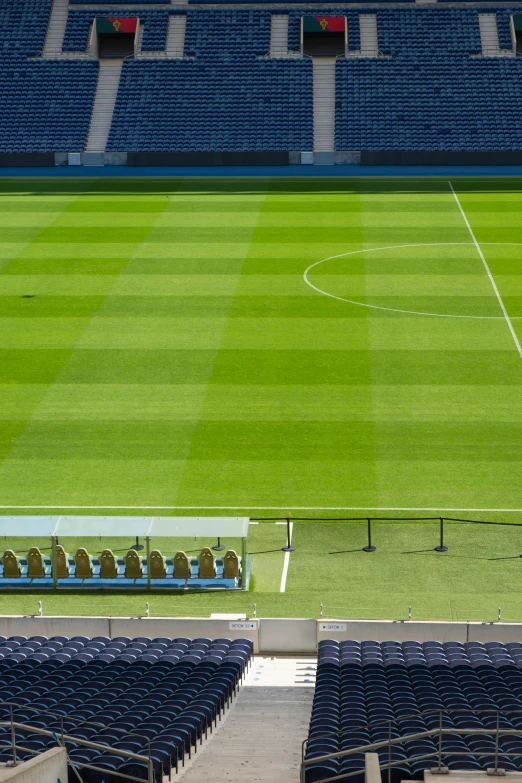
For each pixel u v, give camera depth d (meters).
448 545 30.16
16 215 66.06
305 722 20.98
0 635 26.03
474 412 37.88
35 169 80.88
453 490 32.75
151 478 33.66
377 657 23.38
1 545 30.53
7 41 90.44
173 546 30.23
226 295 50.50
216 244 59.16
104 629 25.92
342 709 19.59
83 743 15.45
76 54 89.81
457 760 16.62
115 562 29.52
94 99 86.31
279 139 82.00
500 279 52.38
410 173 77.75
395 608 27.31
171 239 60.16
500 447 35.34
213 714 20.62
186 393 39.75
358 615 27.03
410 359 42.59
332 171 78.56
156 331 45.91
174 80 87.06
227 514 31.59
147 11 91.94
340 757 16.88
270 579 28.92
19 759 16.55
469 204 67.62
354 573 29.05
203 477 33.72
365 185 73.62
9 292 51.16
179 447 35.66
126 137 82.69
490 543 30.19
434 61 87.75
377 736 17.88
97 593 28.88
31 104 85.81
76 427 37.16
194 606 27.92
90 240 60.09
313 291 50.97
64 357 43.16
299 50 89.00
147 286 51.88
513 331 45.44
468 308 48.31
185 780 17.55
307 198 69.88
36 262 55.97
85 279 53.06
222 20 91.06
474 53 88.38
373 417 37.59
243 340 44.81
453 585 28.31
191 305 49.16
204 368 41.97
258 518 31.36
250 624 25.56
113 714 19.12
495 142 81.31
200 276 53.44
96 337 45.25
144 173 78.75
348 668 22.30
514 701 19.48
